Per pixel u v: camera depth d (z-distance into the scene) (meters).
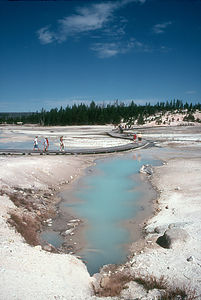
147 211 13.54
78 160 28.02
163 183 18.78
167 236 9.43
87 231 11.19
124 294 6.36
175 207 13.41
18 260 7.15
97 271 8.17
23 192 15.04
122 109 158.75
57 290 6.01
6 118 182.50
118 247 9.78
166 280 6.97
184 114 144.62
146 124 126.25
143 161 28.86
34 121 163.62
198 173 20.38
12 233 9.34
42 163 22.03
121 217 12.77
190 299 5.86
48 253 8.30
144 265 8.07
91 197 16.00
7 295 5.21
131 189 17.72
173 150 38.09
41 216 12.57
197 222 10.86
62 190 17.59
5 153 29.16
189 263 7.82
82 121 140.12
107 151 34.88
